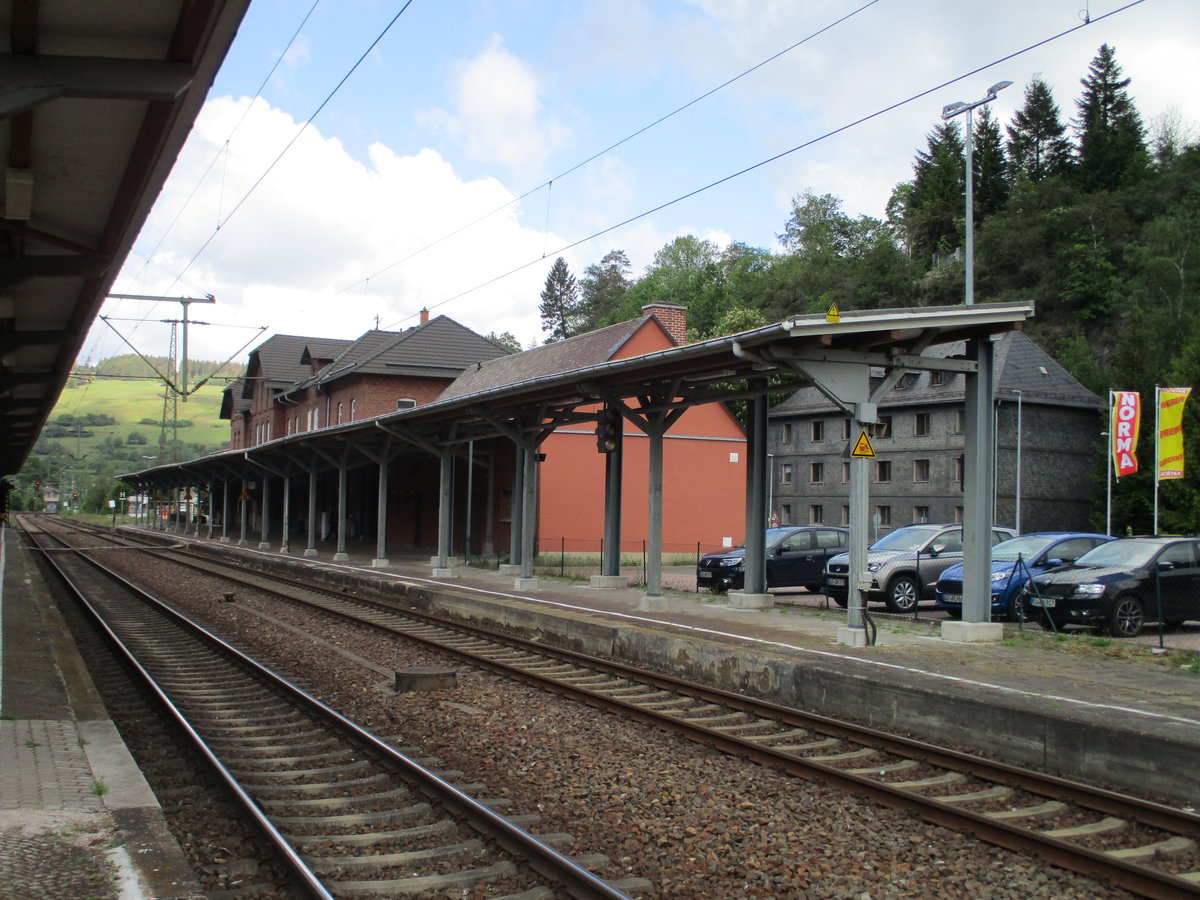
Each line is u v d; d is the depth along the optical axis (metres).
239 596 21.58
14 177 8.10
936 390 42.75
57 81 6.09
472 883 5.07
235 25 6.10
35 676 10.15
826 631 13.17
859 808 6.44
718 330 54.16
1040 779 6.76
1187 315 43.78
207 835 5.82
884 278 63.62
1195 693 8.84
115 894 4.47
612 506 20.58
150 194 8.87
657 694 10.33
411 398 46.12
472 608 17.67
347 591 23.56
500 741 8.22
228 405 74.31
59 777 6.35
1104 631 13.23
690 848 5.66
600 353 33.72
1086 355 50.34
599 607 16.47
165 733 8.56
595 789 6.81
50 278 11.45
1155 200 56.53
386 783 6.89
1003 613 15.34
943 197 71.56
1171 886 5.00
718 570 19.98
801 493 49.16
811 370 12.00
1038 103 76.62
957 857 5.61
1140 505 41.34
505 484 34.78
